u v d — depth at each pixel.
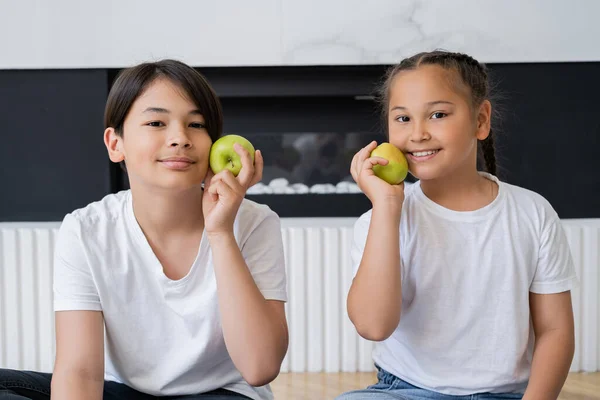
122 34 2.63
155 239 1.27
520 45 2.62
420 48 2.63
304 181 2.82
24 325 2.52
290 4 2.62
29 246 2.51
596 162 2.68
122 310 1.26
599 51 2.62
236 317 1.18
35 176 2.68
